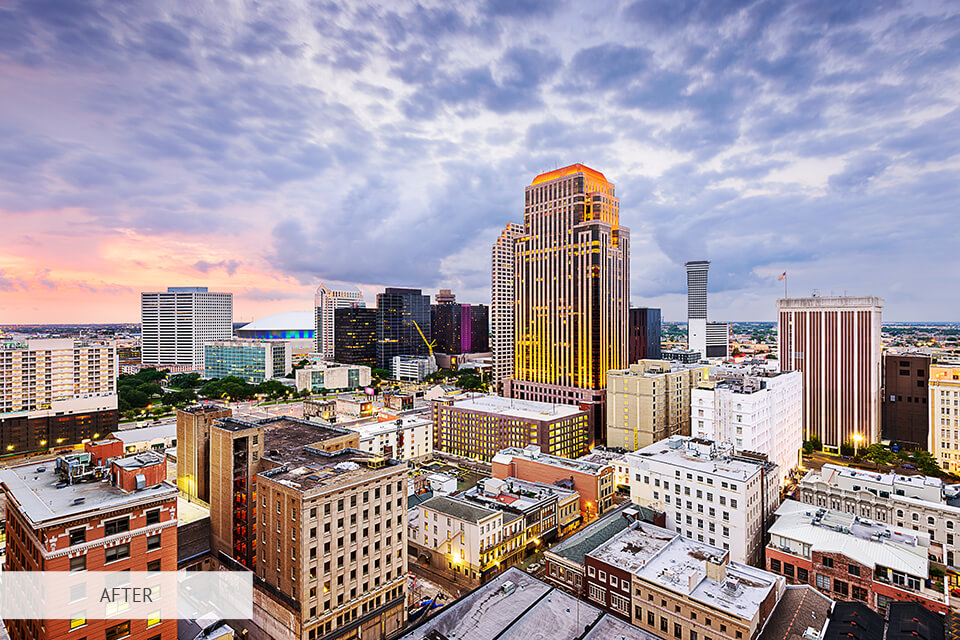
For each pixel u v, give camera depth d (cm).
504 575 9462
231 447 10994
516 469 19238
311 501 8644
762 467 13812
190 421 12756
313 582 8738
